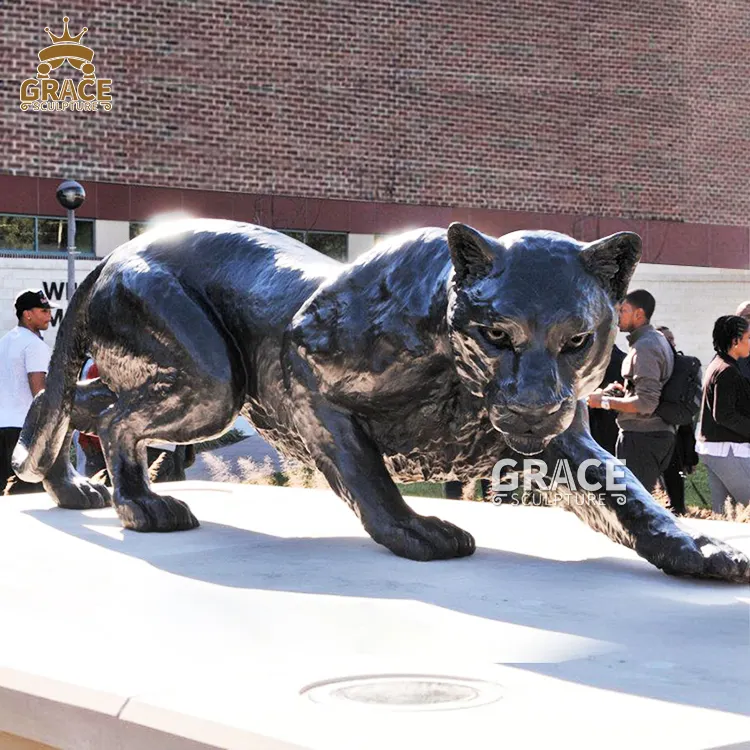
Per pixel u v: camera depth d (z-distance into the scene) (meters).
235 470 9.42
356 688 2.33
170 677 2.43
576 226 23.58
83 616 3.11
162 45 20.09
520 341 3.27
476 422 3.81
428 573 3.65
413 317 3.69
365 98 21.73
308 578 3.59
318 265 4.23
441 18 22.31
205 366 4.24
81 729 2.31
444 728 2.04
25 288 18.89
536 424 3.26
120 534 4.48
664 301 24.27
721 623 3.01
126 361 4.49
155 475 6.39
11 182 19.03
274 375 4.18
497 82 22.84
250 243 4.43
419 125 22.19
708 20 24.44
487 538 4.32
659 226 24.19
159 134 20.09
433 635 2.88
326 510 5.10
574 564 3.81
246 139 20.77
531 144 23.16
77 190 13.16
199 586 3.49
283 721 2.08
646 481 7.61
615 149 23.86
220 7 20.50
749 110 24.84
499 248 3.37
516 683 2.37
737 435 7.61
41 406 5.17
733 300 24.69
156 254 4.52
